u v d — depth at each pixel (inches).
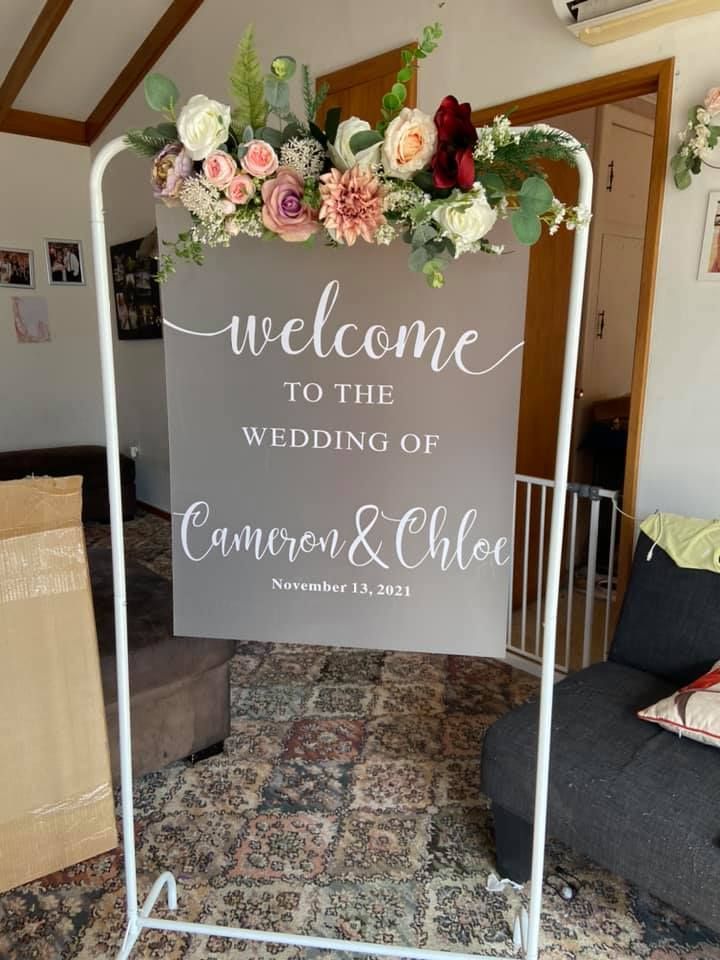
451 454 53.2
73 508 60.1
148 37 169.9
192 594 58.8
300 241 47.1
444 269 50.1
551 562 51.9
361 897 68.3
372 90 118.6
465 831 77.3
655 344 92.8
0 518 56.6
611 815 58.9
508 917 66.2
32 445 216.4
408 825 78.2
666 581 80.3
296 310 52.7
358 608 57.1
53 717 61.9
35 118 200.1
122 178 200.1
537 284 132.5
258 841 75.7
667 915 66.3
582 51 92.5
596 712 70.1
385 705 104.0
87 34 168.4
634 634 81.5
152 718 82.3
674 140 86.7
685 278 88.8
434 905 67.5
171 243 50.6
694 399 90.6
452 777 86.6
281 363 53.7
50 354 215.8
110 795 66.3
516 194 44.2
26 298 208.7
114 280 212.4
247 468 55.9
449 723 99.0
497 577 54.6
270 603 58.1
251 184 44.3
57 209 210.2
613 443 148.9
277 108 44.4
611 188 149.6
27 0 153.9
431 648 56.9
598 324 154.6
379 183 43.3
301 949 63.0
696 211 86.5
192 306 53.8
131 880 60.5
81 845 65.2
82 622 62.4
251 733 96.5
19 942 63.3
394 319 51.7
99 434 230.1
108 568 97.9
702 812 56.4
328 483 55.2
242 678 112.5
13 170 200.7
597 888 69.4
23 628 59.2
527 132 43.4
